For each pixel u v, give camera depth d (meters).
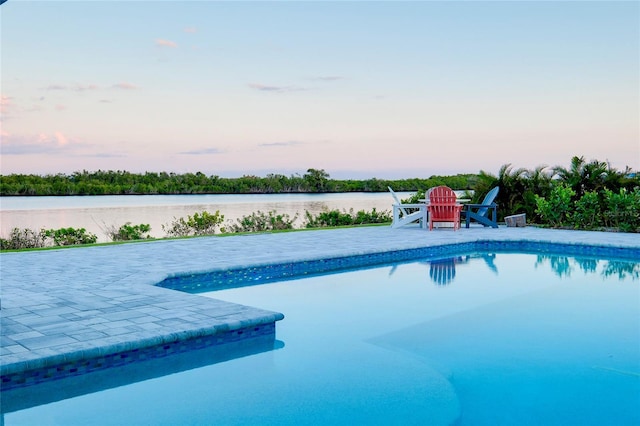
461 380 4.12
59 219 17.02
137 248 9.77
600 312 6.26
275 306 6.55
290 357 4.64
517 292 7.37
